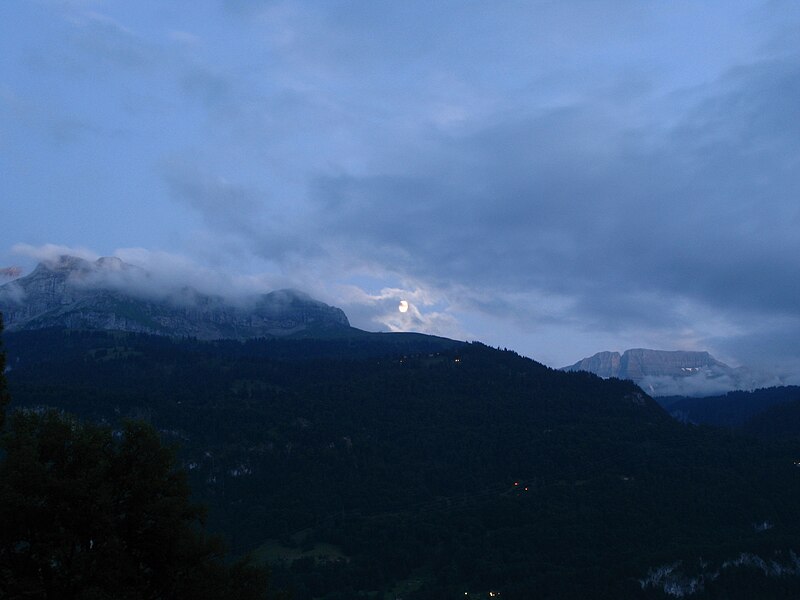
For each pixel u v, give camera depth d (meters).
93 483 41.62
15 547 40.81
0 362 45.31
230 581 44.62
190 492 45.66
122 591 39.62
